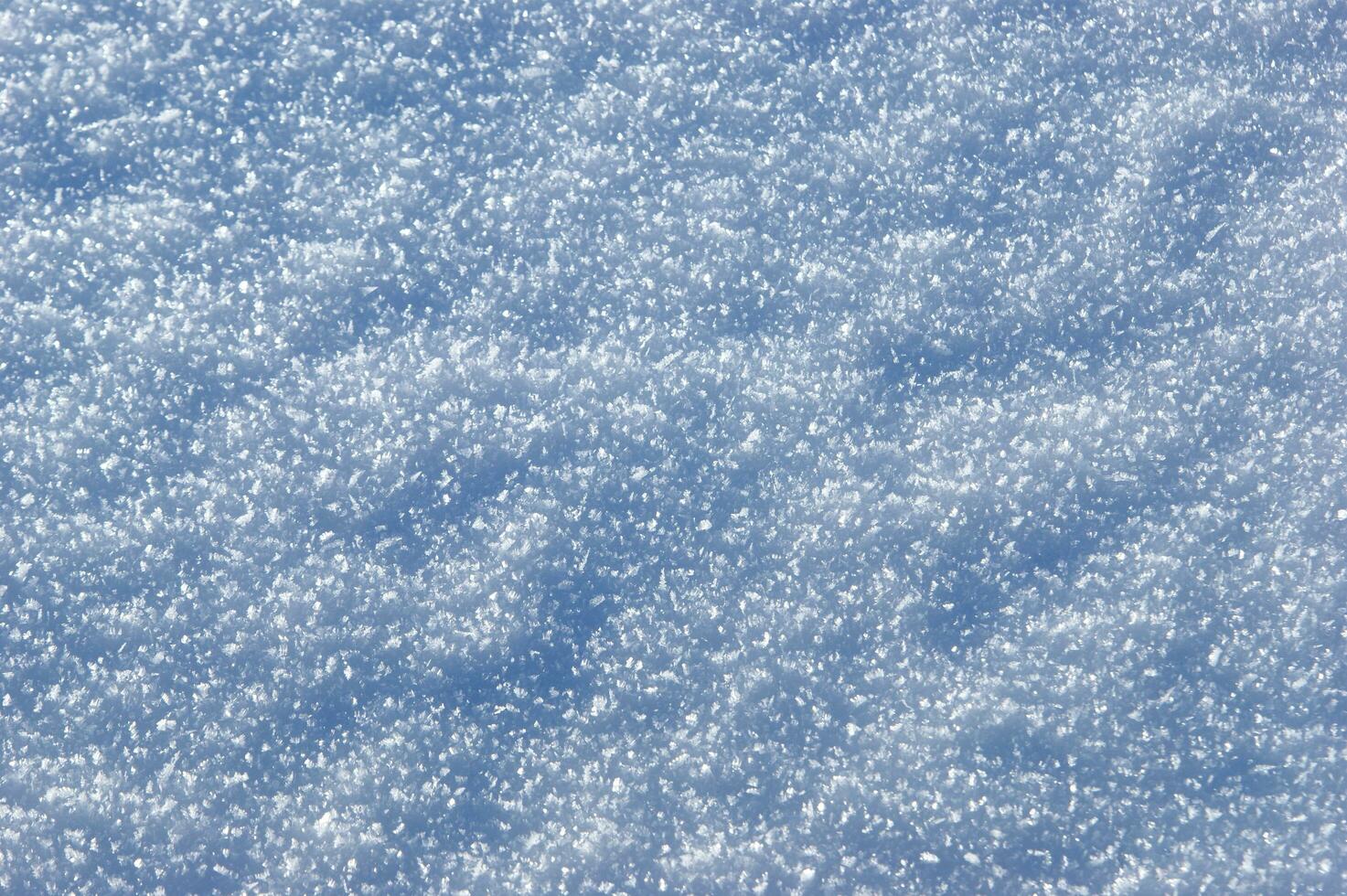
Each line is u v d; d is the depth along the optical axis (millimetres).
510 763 1858
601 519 1878
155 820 1851
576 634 1869
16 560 1866
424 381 1885
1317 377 1891
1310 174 1908
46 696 1857
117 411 1877
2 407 1876
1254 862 1854
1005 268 1899
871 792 1859
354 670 1863
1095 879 1853
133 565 1867
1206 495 1882
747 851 1854
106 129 1897
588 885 1852
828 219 1903
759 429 1886
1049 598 1874
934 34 1920
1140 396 1890
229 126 1900
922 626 1871
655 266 1897
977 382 1891
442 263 1895
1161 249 1901
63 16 1903
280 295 1889
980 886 1853
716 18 1919
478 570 1872
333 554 1871
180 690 1859
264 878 1849
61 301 1884
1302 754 1861
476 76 1910
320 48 1908
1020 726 1864
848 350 1893
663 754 1860
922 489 1882
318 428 1880
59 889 1845
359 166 1899
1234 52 1919
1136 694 1866
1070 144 1910
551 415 1885
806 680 1867
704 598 1872
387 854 1852
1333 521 1879
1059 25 1920
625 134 1907
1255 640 1870
